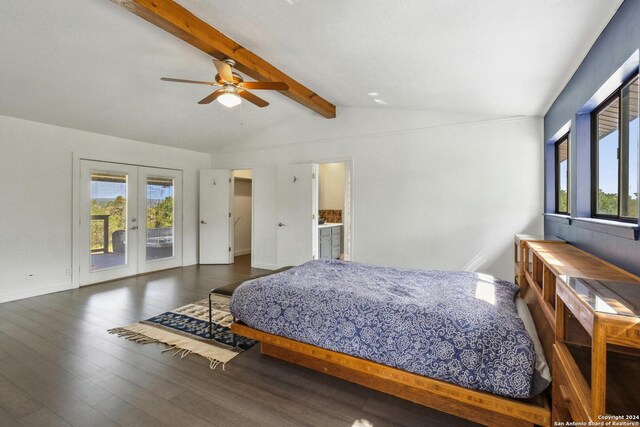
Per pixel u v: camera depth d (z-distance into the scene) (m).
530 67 2.32
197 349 2.56
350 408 1.84
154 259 5.47
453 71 2.62
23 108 3.68
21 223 3.93
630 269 1.53
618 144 1.89
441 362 1.62
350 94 3.97
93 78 3.32
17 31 2.52
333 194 6.99
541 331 1.73
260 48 2.88
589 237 2.07
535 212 3.57
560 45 1.99
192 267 5.82
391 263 4.40
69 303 3.74
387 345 1.78
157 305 3.67
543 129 3.51
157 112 4.34
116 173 4.91
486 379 1.50
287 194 5.34
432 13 1.82
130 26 2.59
